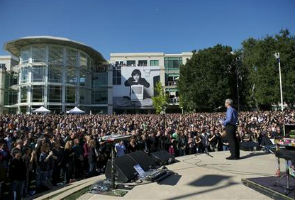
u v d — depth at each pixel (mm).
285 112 28891
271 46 43188
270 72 41250
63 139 11781
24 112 46625
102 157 10742
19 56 54531
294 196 3723
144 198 4238
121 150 10727
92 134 12297
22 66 47969
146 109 64875
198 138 13617
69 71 49656
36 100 46062
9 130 12867
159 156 7051
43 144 8984
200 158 7992
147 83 64625
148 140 12289
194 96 46219
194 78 47844
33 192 8023
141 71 64875
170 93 67938
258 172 5707
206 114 32875
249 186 4641
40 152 9008
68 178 9516
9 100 53500
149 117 29141
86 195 4645
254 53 45250
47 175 8938
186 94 48250
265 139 10133
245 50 50062
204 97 46062
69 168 9562
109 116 30734
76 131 12367
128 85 64250
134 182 5219
